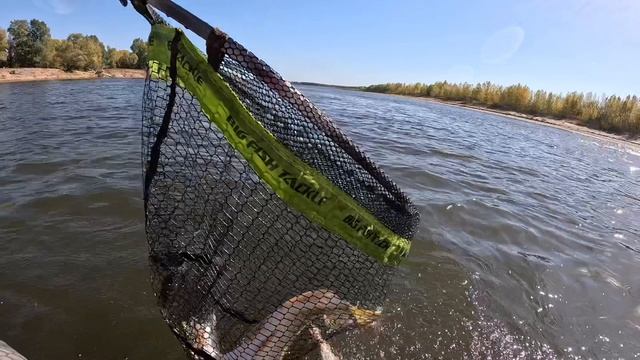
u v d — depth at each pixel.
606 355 1.09
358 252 0.69
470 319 1.17
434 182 2.53
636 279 1.54
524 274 1.47
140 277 1.19
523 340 1.11
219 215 0.68
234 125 0.59
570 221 2.16
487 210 2.09
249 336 0.75
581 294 1.39
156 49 0.60
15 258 1.24
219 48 0.56
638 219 2.46
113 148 2.63
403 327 1.10
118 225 1.50
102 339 0.96
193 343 0.73
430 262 1.46
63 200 1.67
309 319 0.73
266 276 0.70
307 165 0.60
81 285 1.14
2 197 1.68
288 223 0.67
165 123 0.62
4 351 0.67
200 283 0.72
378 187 0.67
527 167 3.71
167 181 0.67
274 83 0.58
